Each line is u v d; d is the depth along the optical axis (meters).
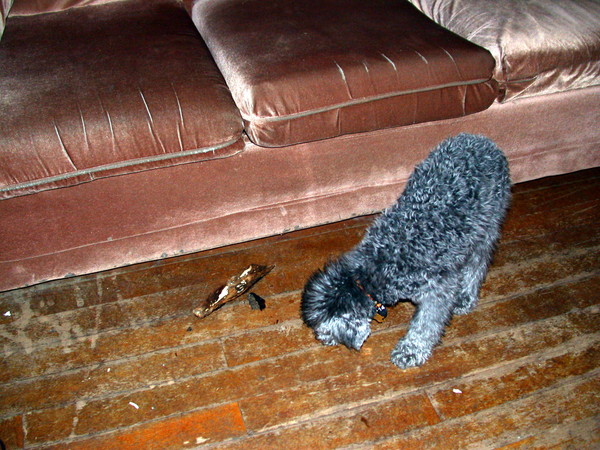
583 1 1.88
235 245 1.92
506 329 1.62
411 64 1.57
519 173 1.98
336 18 1.82
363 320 1.30
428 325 1.42
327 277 1.35
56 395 1.45
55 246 1.59
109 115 1.41
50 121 1.38
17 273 1.60
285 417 1.40
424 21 1.82
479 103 1.70
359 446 1.33
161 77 1.53
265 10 1.91
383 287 1.31
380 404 1.42
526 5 1.83
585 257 1.87
